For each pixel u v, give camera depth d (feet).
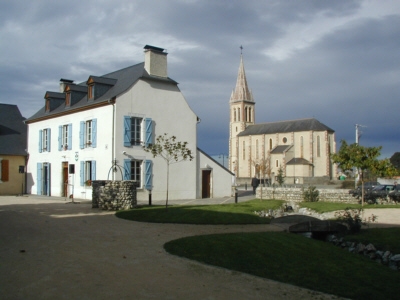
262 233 37.63
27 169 105.70
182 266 25.34
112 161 75.66
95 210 57.62
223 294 20.34
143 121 80.64
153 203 73.56
